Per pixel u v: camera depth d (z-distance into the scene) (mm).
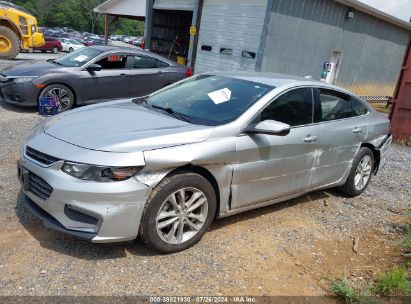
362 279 3664
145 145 3385
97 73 9023
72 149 3342
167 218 3535
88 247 3574
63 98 8734
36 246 3504
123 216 3254
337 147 5062
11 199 4293
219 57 15078
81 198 3164
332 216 5043
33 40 19641
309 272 3695
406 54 9898
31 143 3607
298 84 4652
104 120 3898
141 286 3152
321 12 14602
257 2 13328
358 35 16828
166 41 19984
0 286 2955
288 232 4414
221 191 3869
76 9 107312
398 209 5645
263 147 4070
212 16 15227
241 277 3457
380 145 5895
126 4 23109
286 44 13898
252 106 4098
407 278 3662
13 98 8430
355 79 17875
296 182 4652
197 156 3537
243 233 4219
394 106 10266
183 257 3617
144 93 9844
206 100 4336
